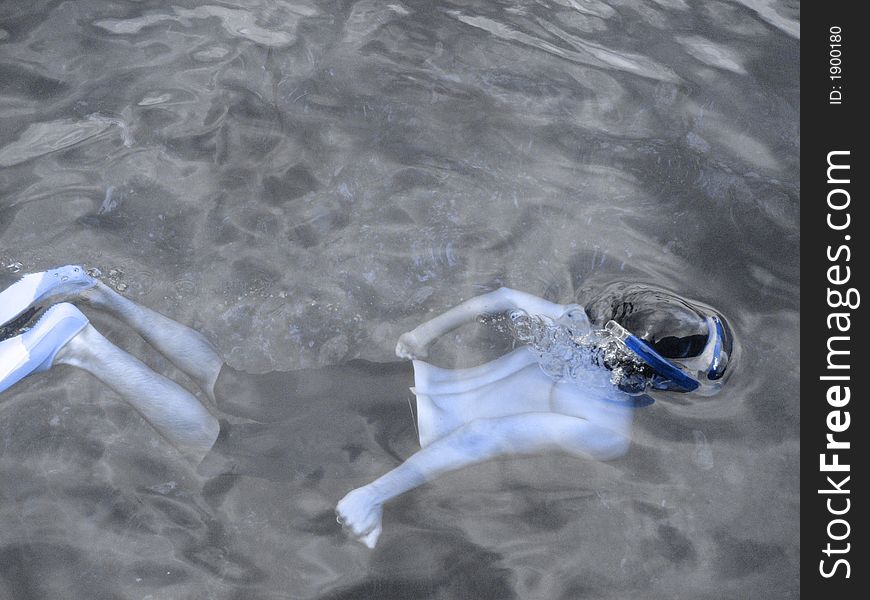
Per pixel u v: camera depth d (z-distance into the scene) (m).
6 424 3.25
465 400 3.22
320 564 2.88
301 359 3.54
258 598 2.79
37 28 5.12
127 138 4.45
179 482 3.10
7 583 2.81
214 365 3.24
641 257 4.02
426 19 5.43
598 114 4.82
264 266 3.88
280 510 3.02
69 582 2.82
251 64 4.98
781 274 3.97
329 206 4.20
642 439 3.27
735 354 3.52
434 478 3.07
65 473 3.12
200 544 2.93
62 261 3.80
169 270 3.83
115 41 5.08
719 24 5.53
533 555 2.94
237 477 3.08
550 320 3.39
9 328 3.22
